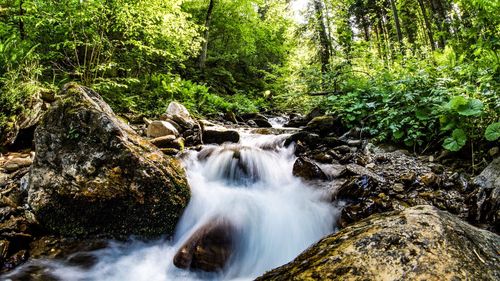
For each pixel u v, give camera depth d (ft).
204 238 9.82
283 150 16.88
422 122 15.48
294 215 11.50
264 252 10.39
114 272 9.83
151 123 17.38
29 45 19.04
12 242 9.48
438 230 6.31
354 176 12.47
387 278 5.32
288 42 59.93
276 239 10.69
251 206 11.69
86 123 11.10
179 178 11.51
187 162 15.11
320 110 23.07
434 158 14.14
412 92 16.80
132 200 10.49
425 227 6.42
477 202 10.11
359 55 31.65
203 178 14.44
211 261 9.37
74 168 10.56
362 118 18.97
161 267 10.06
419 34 59.16
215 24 47.70
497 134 11.67
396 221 6.91
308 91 30.76
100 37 21.88
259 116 29.32
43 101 16.65
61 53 21.76
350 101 19.97
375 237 6.35
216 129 18.92
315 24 55.47
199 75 41.68
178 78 29.45
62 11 19.85
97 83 21.67
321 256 6.40
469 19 22.07
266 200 12.49
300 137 17.46
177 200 11.10
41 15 19.27
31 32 20.16
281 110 38.17
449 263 5.46
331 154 15.99
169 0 23.99
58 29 20.44
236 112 31.50
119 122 12.48
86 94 12.34
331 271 5.77
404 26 64.34
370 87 20.98
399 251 5.83
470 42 21.03
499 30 16.75
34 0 19.38
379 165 14.16
